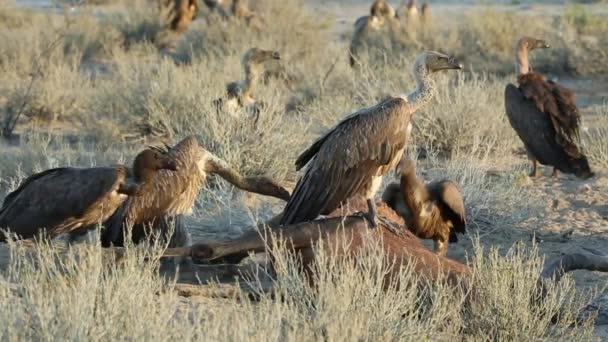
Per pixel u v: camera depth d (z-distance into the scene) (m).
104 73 41.84
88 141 29.89
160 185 16.78
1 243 17.59
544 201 23.00
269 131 24.77
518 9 62.56
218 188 22.78
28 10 55.81
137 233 16.95
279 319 11.76
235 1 47.56
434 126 27.52
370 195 16.12
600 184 24.86
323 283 13.29
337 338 11.98
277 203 22.17
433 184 17.22
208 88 30.70
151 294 12.56
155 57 44.41
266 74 40.00
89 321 11.59
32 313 11.75
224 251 15.30
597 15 53.22
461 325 14.27
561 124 25.31
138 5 51.69
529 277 14.56
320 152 15.86
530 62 43.09
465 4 66.62
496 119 28.22
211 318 13.41
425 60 16.59
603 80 41.19
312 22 48.84
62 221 16.08
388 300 13.20
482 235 20.41
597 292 15.94
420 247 15.50
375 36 44.56
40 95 32.88
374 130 15.71
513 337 14.04
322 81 35.16
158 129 29.56
